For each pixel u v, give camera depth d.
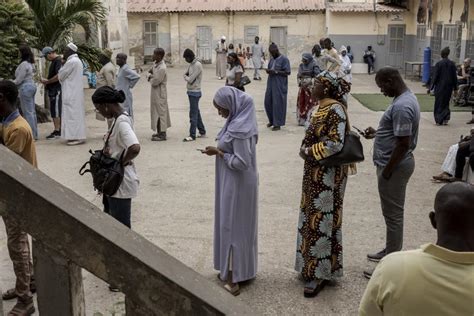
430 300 1.90
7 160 1.60
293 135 11.59
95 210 1.62
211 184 8.04
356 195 7.57
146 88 20.62
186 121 13.27
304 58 12.30
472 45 18.66
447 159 8.14
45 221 1.55
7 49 11.39
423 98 18.05
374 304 2.02
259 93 19.44
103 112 4.66
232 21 30.19
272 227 6.35
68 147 10.30
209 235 6.09
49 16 13.17
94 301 4.48
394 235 4.89
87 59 14.01
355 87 21.70
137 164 9.13
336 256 4.76
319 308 4.55
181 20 30.55
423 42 25.03
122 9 26.81
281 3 29.88
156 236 6.05
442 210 2.03
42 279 1.59
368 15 27.86
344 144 4.40
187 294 1.53
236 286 4.79
